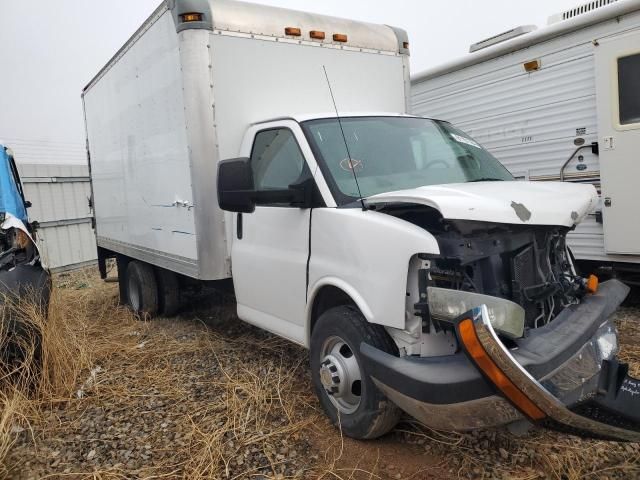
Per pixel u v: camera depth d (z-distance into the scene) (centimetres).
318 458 321
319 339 358
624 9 547
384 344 314
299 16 498
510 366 233
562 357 257
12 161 588
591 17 577
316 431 353
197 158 451
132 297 692
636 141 551
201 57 443
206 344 536
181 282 655
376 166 381
